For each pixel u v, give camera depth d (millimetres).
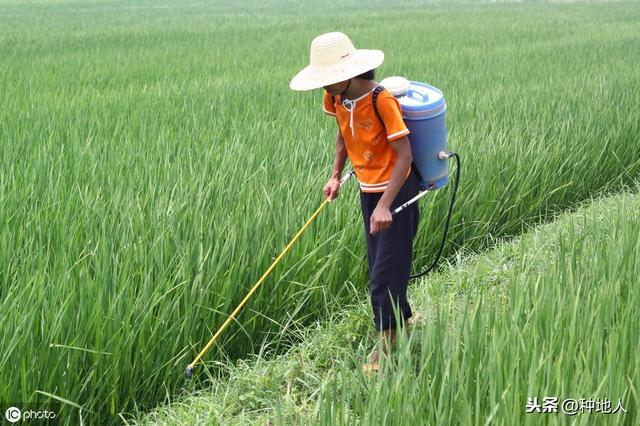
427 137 4031
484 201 6477
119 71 14773
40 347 3662
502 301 4605
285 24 29688
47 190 5656
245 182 5836
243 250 4695
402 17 33719
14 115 9266
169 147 7242
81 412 3771
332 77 3812
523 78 12594
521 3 46406
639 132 8586
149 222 5008
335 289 5164
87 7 47625
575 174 7535
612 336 3166
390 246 4141
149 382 4051
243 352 4613
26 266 4332
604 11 35812
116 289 4156
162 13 40625
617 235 4688
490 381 2926
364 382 3225
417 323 4582
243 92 11250
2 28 28031
